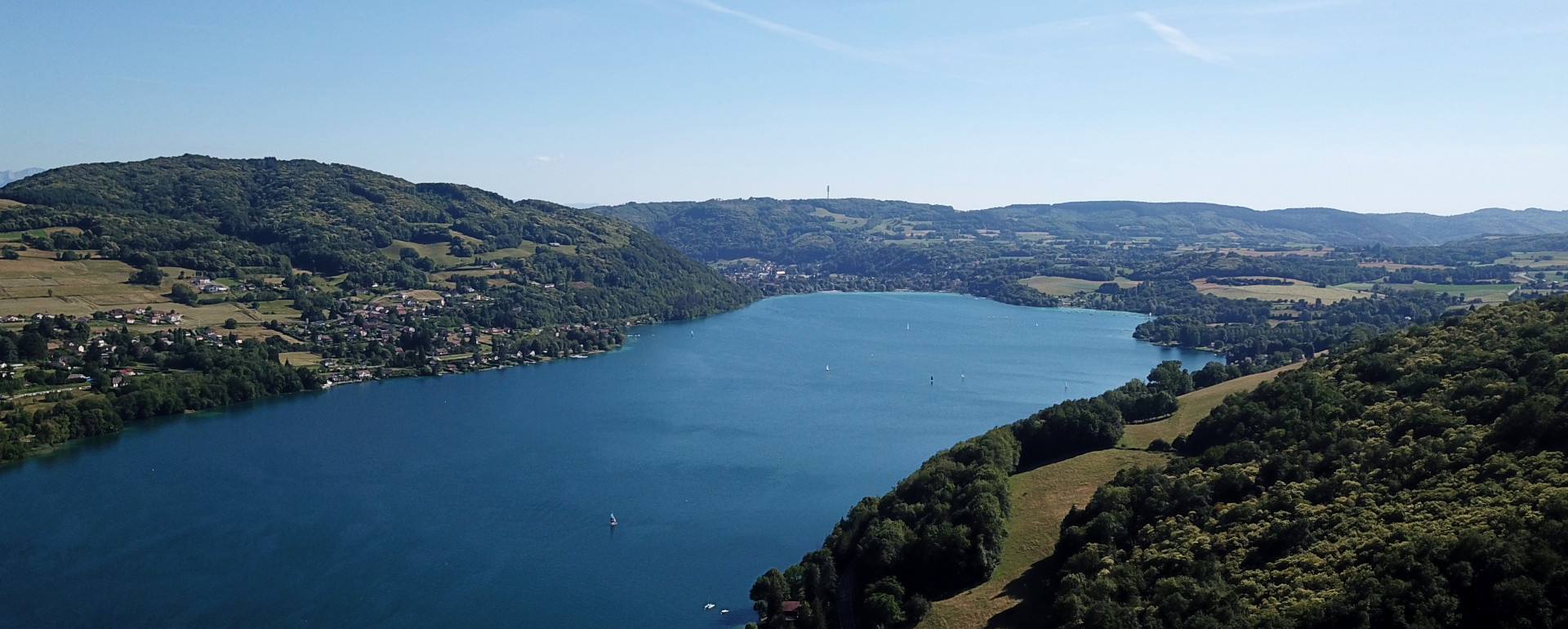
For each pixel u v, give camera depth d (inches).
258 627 4576.8
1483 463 3415.4
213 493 6437.0
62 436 7524.6
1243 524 3705.7
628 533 5856.3
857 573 4520.2
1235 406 5152.6
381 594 4960.6
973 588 4141.2
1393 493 3513.8
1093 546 3880.4
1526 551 2719.0
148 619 4611.2
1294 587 3090.6
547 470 7170.3
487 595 4985.2
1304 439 4306.1
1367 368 5039.4
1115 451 5561.0
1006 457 5472.4
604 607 4872.0
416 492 6589.6
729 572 5310.0
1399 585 2800.2
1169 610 3191.4
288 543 5600.4
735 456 7623.0
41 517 5900.6
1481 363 4498.0
